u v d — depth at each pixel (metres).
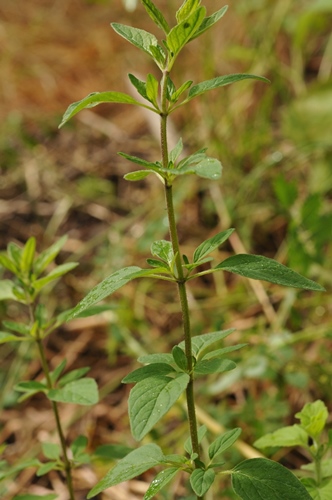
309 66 0.94
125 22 1.06
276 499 0.38
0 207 0.86
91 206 0.84
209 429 0.58
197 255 0.40
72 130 0.95
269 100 0.86
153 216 0.80
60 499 0.58
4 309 0.74
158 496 0.55
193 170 0.36
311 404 0.45
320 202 0.64
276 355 0.60
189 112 0.88
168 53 0.38
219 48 0.99
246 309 0.71
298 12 0.96
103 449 0.48
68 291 0.76
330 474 0.44
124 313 0.69
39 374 0.70
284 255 0.74
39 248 0.81
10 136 0.94
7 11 1.15
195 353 0.41
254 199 0.79
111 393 0.67
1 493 0.54
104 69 1.03
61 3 1.16
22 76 1.04
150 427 0.36
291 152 0.81
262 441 0.45
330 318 0.68
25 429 0.64
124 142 0.92
